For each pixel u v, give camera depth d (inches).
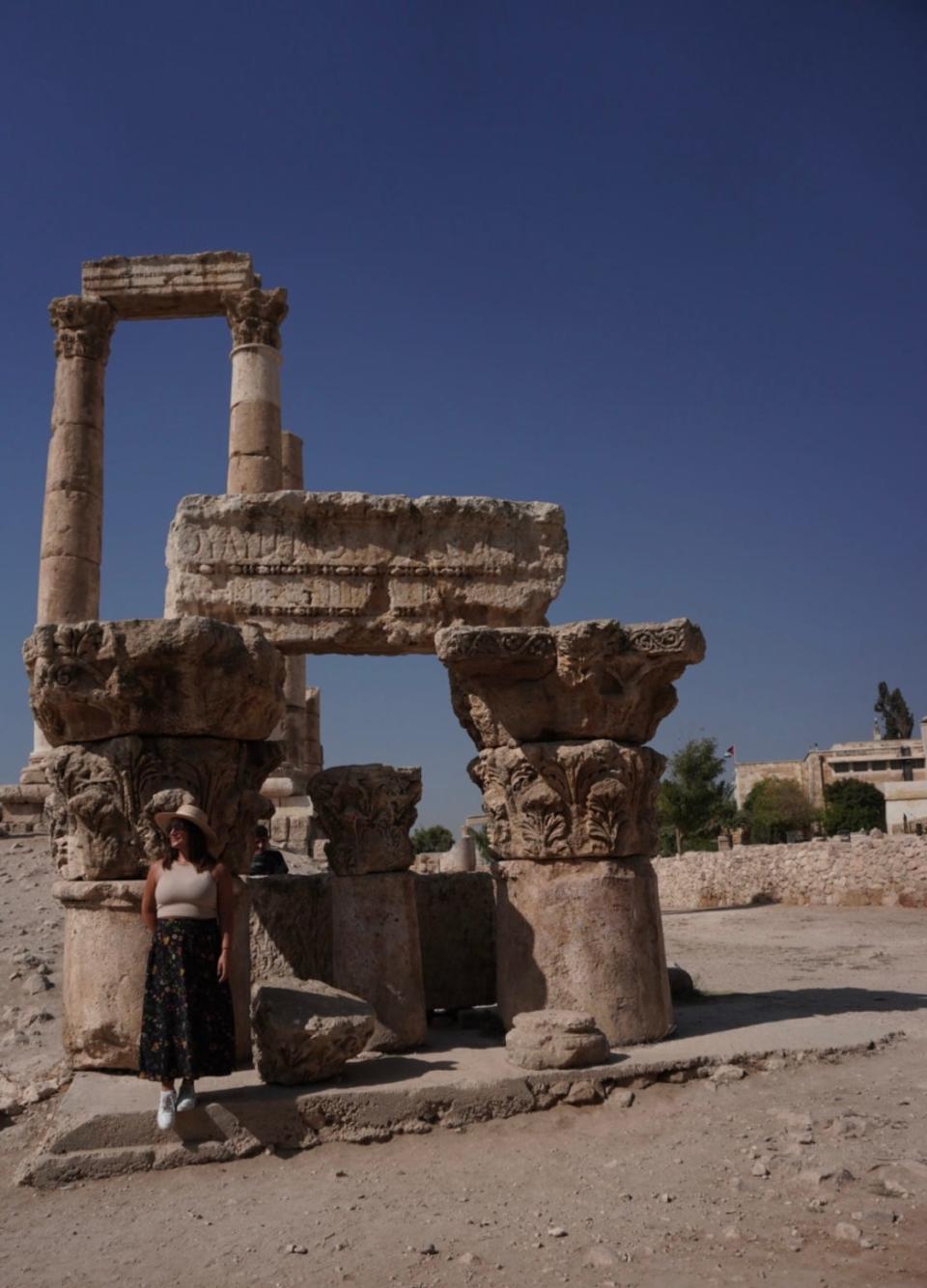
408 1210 191.8
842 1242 173.2
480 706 307.3
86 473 824.3
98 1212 195.3
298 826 700.0
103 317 843.4
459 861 915.4
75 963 263.3
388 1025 277.0
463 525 433.1
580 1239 177.9
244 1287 163.5
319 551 425.7
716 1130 228.8
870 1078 260.1
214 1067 217.9
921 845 880.3
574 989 286.2
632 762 299.1
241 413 814.5
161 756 264.1
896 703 3139.8
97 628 259.1
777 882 969.5
